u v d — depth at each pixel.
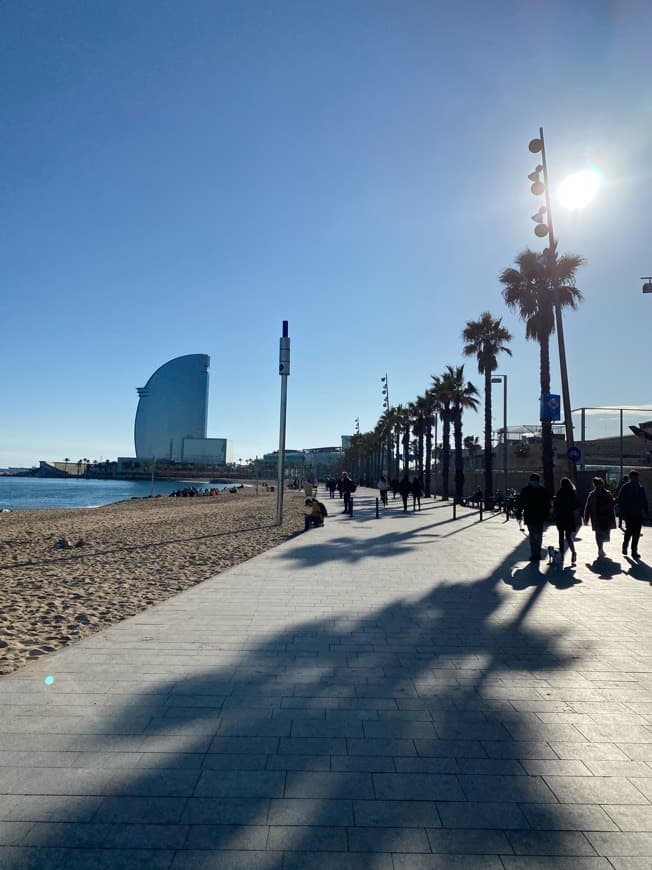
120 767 3.34
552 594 8.38
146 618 6.85
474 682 4.80
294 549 13.59
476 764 3.44
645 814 2.95
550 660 5.39
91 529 21.59
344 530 18.61
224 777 3.25
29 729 3.82
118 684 4.66
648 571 10.41
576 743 3.72
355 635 6.19
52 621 6.86
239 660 5.30
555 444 39.44
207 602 7.75
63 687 4.59
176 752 3.53
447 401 44.03
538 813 2.95
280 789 3.13
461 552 13.06
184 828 2.78
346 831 2.78
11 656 5.45
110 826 2.79
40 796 3.04
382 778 3.27
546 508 11.48
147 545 15.21
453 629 6.46
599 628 6.52
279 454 22.06
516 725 3.98
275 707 4.24
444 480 45.22
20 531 21.47
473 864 2.56
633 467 28.05
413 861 2.57
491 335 35.03
